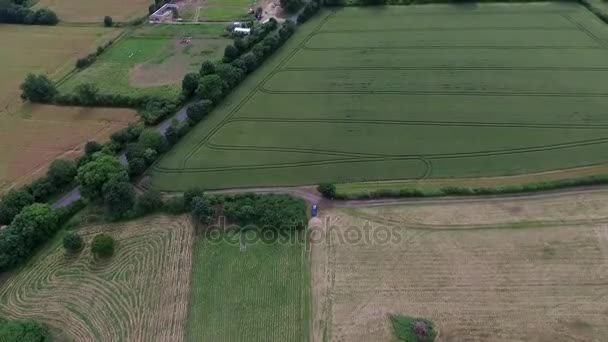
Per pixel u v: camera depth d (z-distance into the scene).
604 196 59.38
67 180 66.19
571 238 55.09
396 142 70.19
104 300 54.06
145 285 55.00
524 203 59.53
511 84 78.31
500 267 53.12
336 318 50.38
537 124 70.94
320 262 55.41
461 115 73.69
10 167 70.69
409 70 83.12
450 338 47.78
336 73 84.12
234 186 65.88
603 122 70.25
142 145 68.94
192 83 79.81
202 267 56.22
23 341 47.81
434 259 54.47
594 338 46.81
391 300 51.31
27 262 57.97
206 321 51.50
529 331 47.78
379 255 55.41
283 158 69.38
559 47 84.88
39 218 57.94
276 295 53.00
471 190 60.81
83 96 80.56
